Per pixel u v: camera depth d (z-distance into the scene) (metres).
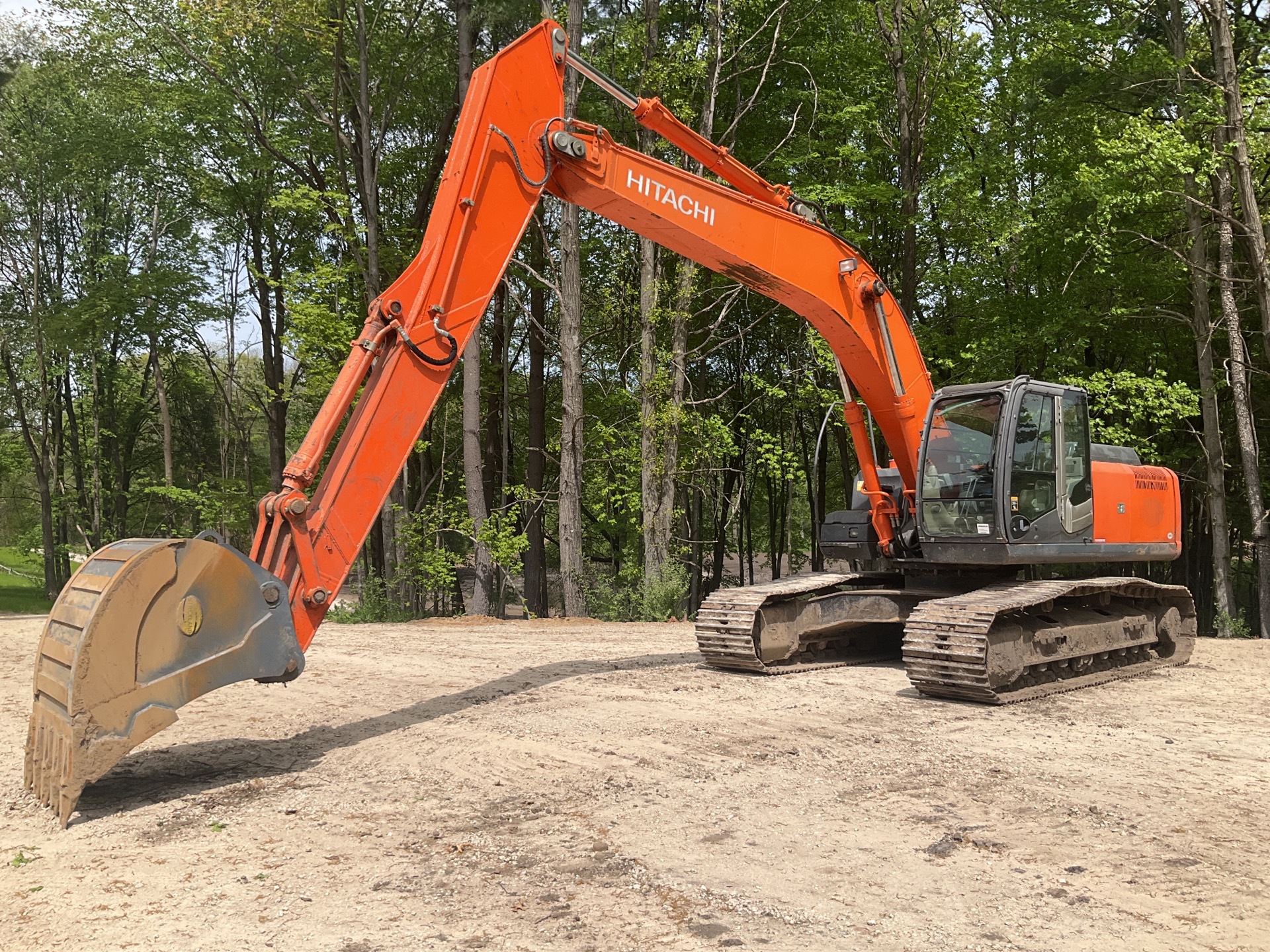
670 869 4.29
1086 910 3.81
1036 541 8.87
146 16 21.47
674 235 8.04
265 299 27.22
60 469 31.64
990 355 19.48
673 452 18.77
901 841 4.63
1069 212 18.55
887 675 9.48
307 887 4.16
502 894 4.03
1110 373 17.59
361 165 21.36
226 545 5.77
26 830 5.11
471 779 5.84
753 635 9.19
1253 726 7.22
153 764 6.48
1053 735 6.86
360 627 15.62
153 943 3.59
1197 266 16.97
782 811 5.11
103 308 24.83
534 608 24.44
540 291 23.59
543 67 7.43
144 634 5.41
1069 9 18.45
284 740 7.14
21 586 33.62
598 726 7.12
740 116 18.97
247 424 35.56
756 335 24.95
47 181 27.03
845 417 9.77
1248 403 16.81
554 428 28.69
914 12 20.64
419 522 20.36
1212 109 16.36
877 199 20.38
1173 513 10.82
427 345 6.77
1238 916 3.74
